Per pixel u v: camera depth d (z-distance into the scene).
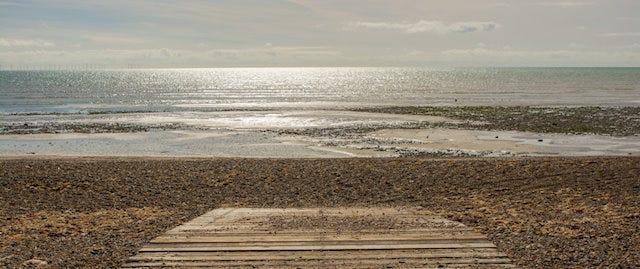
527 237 9.19
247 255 8.23
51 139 31.84
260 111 52.25
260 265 7.80
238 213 11.30
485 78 185.00
